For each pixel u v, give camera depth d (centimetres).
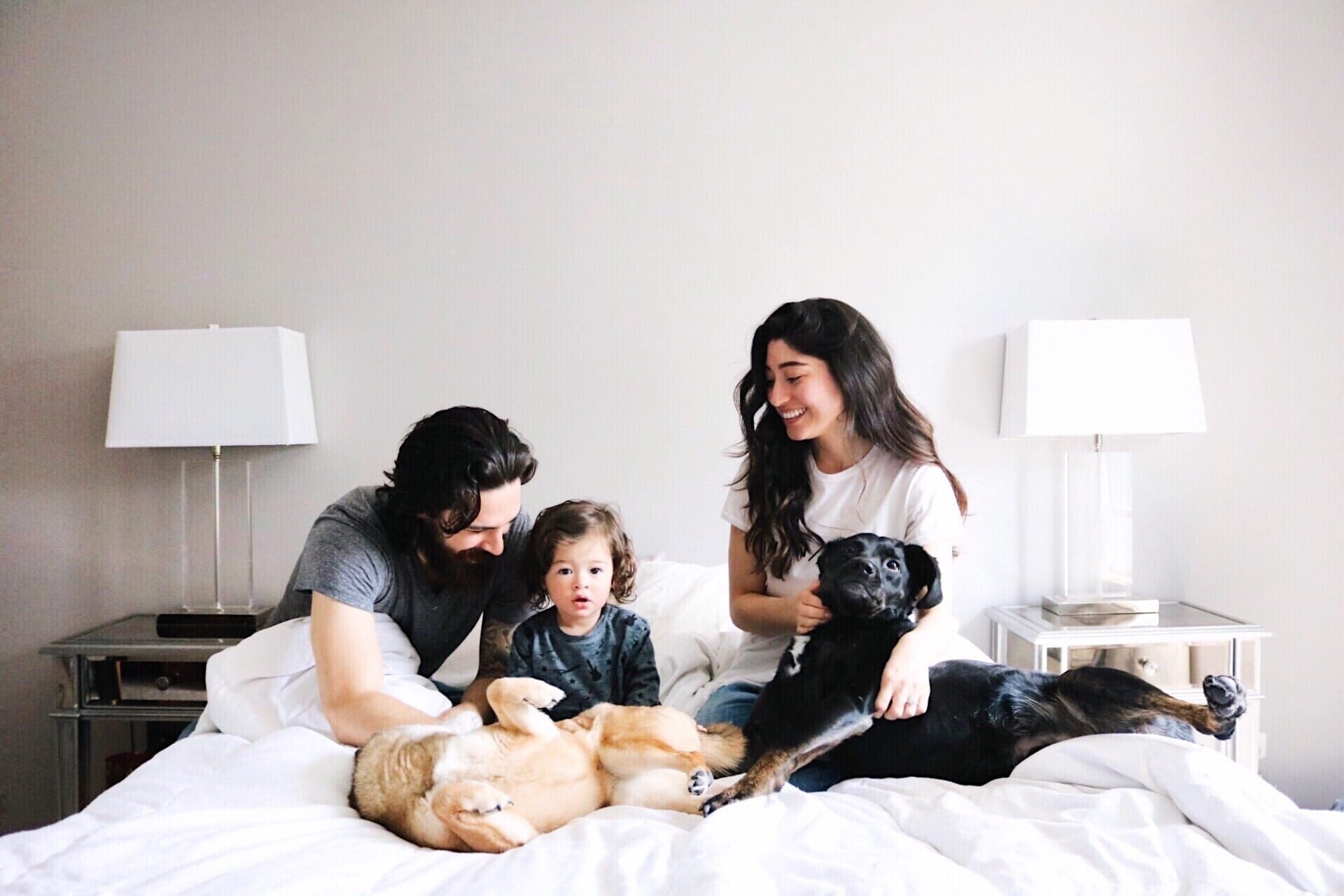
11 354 209
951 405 211
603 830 86
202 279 210
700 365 210
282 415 189
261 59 208
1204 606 215
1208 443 214
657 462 210
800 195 209
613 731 100
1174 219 212
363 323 209
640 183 209
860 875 74
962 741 104
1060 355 189
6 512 210
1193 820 85
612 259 209
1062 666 185
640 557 208
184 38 208
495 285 209
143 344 187
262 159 209
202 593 211
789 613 120
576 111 209
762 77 209
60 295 209
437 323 209
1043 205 212
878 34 209
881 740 105
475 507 113
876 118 210
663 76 208
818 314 122
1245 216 213
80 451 210
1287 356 214
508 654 118
